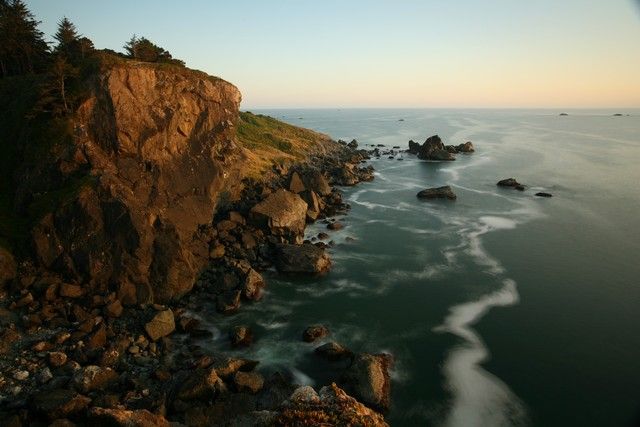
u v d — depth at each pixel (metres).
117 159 41.16
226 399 23.44
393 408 24.25
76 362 25.64
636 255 47.22
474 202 69.38
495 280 40.91
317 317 33.78
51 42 56.12
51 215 34.22
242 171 55.75
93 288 33.16
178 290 34.81
